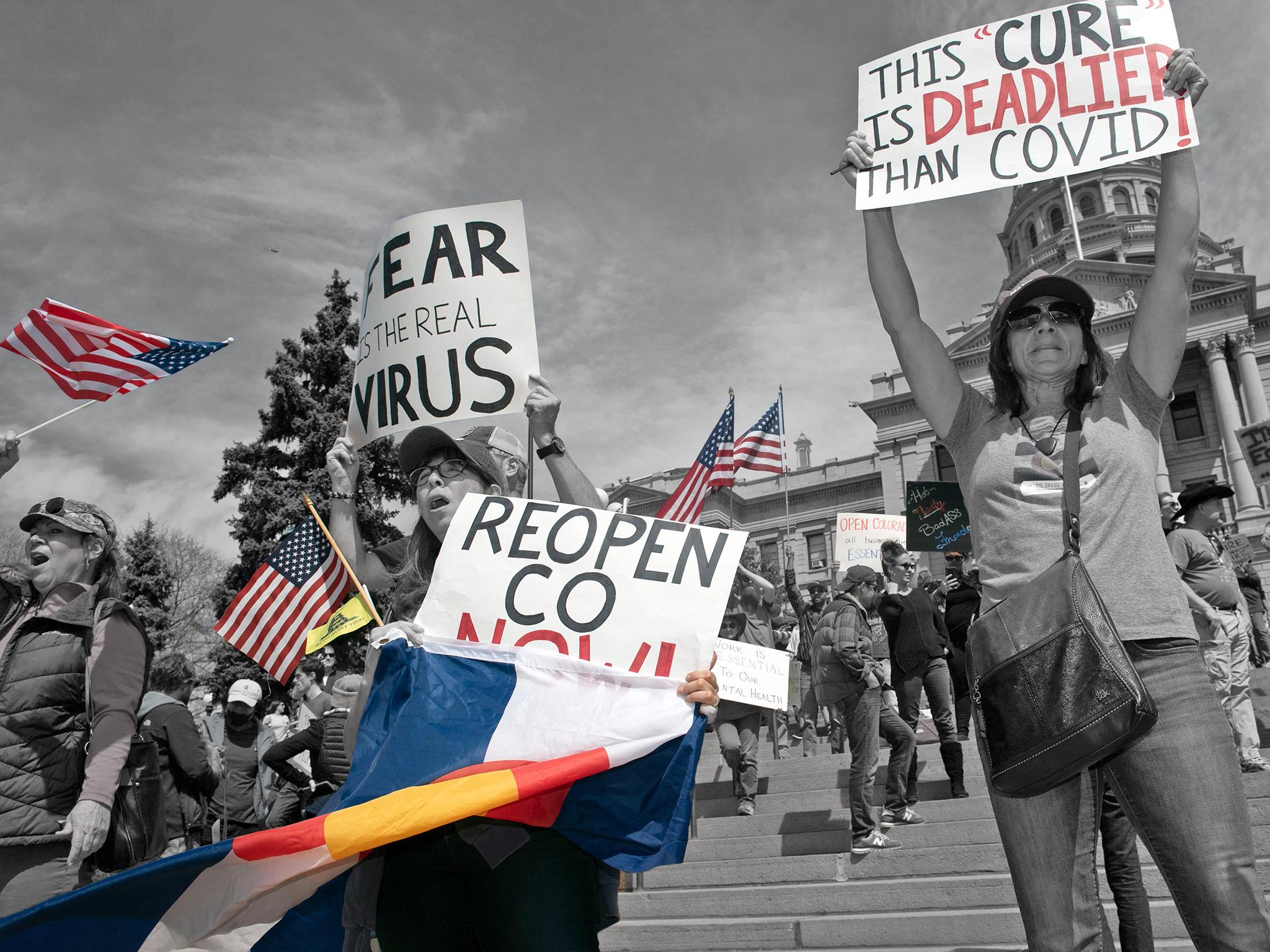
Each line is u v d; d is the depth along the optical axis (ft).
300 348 94.38
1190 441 118.01
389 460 85.87
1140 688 6.77
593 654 8.21
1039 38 9.80
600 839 7.30
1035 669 7.15
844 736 30.83
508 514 8.91
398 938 7.47
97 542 10.69
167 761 18.86
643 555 8.55
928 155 9.84
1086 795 7.39
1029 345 8.43
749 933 18.06
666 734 7.59
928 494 39.42
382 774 7.61
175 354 14.85
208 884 6.97
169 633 112.78
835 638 21.11
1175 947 14.05
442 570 8.72
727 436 34.83
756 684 23.67
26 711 9.79
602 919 7.74
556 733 7.64
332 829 6.83
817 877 20.29
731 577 8.34
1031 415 8.60
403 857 7.59
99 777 9.58
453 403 11.49
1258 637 33.09
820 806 24.00
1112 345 113.19
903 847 20.45
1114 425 8.14
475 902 7.27
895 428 130.41
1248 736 20.35
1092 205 179.32
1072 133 9.40
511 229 12.02
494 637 8.41
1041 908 7.20
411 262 12.12
